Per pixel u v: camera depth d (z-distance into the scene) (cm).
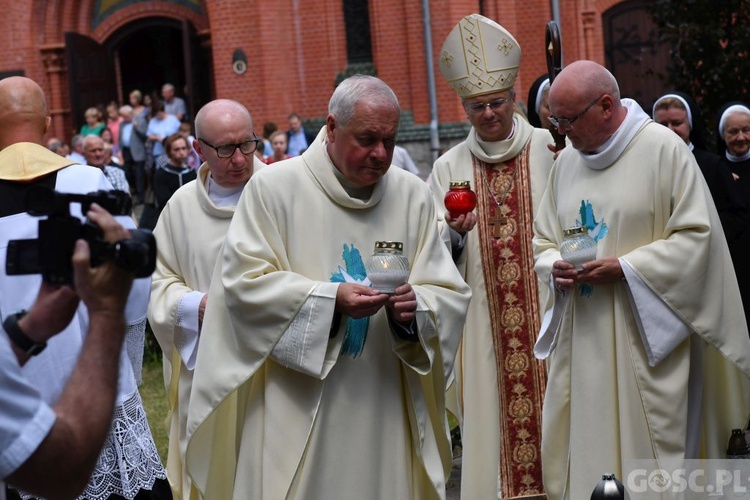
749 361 553
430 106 2014
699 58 1178
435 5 2002
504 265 669
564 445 582
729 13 1183
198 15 2223
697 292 540
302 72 2088
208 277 595
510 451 667
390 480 473
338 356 467
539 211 603
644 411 550
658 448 550
